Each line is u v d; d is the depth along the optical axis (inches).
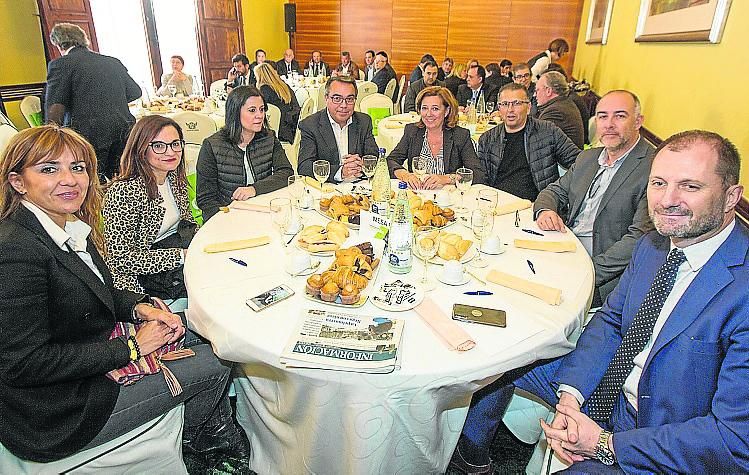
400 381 38.9
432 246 52.1
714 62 83.9
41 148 43.2
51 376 42.1
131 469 48.4
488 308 47.6
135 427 47.9
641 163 71.9
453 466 59.7
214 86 225.1
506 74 259.1
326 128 104.8
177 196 76.6
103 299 49.3
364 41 346.0
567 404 47.6
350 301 46.7
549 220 69.7
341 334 42.5
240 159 91.3
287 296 48.7
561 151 101.3
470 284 52.7
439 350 41.3
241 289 50.5
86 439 43.8
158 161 68.1
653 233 49.1
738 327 36.8
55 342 46.7
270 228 67.7
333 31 350.9
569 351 47.0
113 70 142.9
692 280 40.4
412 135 106.7
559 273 55.6
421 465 46.4
